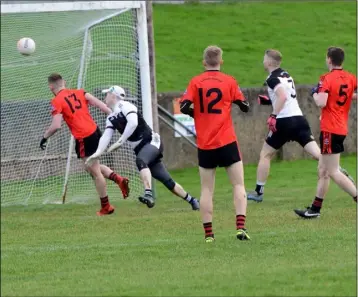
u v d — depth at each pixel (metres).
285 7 89.25
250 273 23.28
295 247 27.22
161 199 45.03
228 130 28.52
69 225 36.34
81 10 43.94
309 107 58.91
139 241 30.66
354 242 27.77
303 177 51.16
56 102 38.50
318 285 21.48
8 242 32.19
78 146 39.06
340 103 33.44
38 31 49.00
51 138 48.44
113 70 45.84
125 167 45.09
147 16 44.94
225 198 43.34
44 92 50.00
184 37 80.06
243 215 29.06
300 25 84.50
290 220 34.44
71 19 47.00
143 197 36.66
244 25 83.81
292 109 38.81
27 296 22.17
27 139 49.41
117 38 45.69
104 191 39.16
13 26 49.69
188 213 38.62
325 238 28.77
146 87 44.28
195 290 21.58
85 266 26.12
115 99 37.03
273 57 37.84
